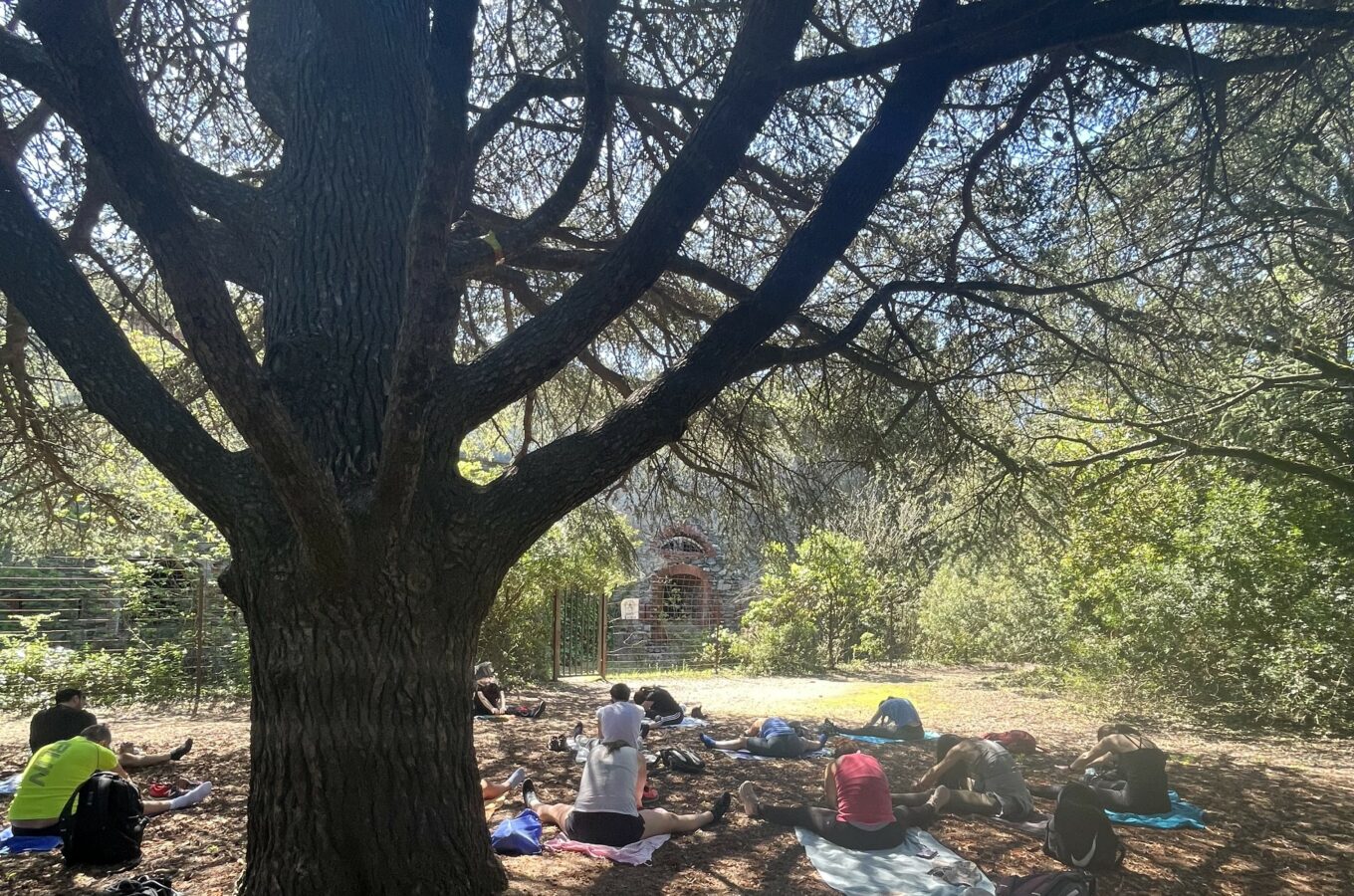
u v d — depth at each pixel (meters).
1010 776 6.39
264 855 3.67
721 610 21.42
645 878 4.82
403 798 3.69
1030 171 6.12
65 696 6.78
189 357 6.98
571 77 6.12
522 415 9.52
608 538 9.77
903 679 16.91
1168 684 12.27
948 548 8.54
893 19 6.05
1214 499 11.91
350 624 3.64
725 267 7.27
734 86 4.00
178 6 5.80
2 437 7.39
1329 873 5.37
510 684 14.34
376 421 3.97
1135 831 6.22
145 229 2.76
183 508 11.58
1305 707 10.73
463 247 4.14
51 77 3.57
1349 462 10.98
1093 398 8.95
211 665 12.22
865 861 5.22
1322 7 5.08
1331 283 6.87
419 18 4.60
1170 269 6.07
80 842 4.88
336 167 4.24
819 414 7.36
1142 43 5.11
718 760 8.34
